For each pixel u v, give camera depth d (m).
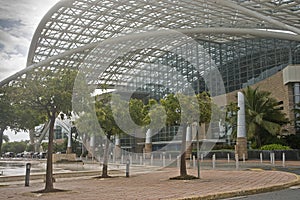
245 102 45.19
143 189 14.23
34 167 36.34
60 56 51.84
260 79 55.78
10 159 64.25
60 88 13.79
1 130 28.75
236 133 45.53
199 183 16.30
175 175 21.61
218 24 51.88
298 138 43.31
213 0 37.41
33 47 51.75
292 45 52.03
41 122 17.64
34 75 14.18
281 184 14.75
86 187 15.58
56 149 73.19
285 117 46.69
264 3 39.44
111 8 44.66
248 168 27.25
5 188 16.30
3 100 21.89
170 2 42.38
